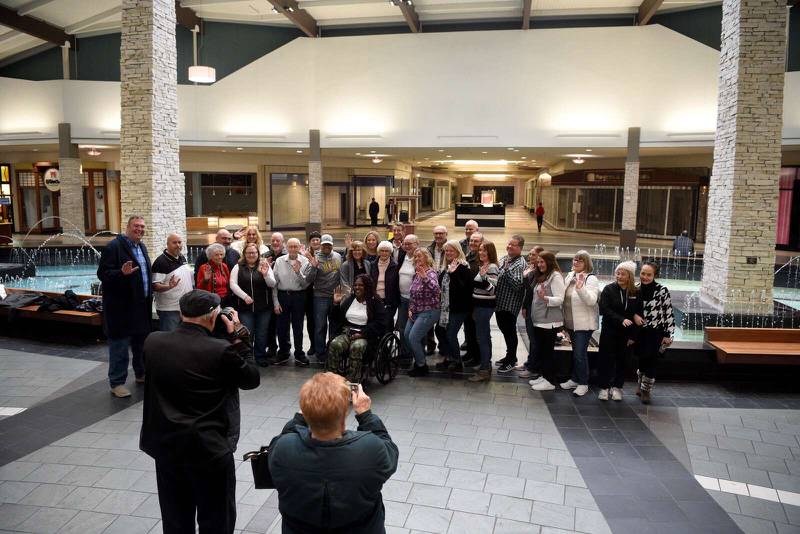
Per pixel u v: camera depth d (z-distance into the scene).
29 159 23.55
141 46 10.08
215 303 2.91
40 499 3.96
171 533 2.92
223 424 2.89
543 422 5.42
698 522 3.81
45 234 23.03
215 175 23.80
